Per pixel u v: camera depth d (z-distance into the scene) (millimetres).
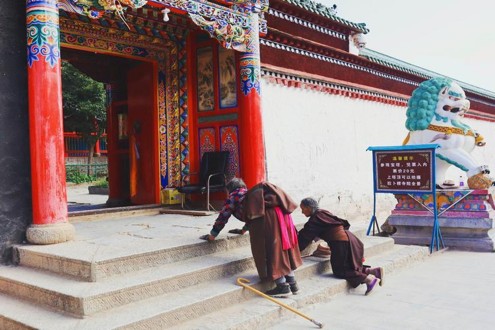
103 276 4996
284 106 11906
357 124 14781
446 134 10141
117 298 4645
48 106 6016
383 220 14367
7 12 6289
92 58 11883
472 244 9375
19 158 6238
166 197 10250
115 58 12125
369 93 15359
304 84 12562
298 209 11984
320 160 12992
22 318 4449
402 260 7730
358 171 14625
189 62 10570
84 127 28906
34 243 5922
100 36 9430
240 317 4875
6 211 6020
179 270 5395
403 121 17469
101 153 37281
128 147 12352
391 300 6008
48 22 6105
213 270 5629
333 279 6367
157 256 5551
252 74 9406
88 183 29328
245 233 6828
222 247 6387
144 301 4836
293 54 12391
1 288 5371
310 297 5676
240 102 9797
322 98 13320
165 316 4523
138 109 10867
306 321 5258
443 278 7133
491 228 9234
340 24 14469
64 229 6016
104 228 7453
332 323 5172
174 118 10539
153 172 10414
